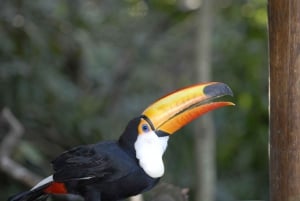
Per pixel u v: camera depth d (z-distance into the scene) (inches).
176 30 777.6
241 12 642.8
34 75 564.1
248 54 598.9
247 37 610.2
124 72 727.7
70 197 392.5
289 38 251.0
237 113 601.6
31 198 301.7
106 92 712.4
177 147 633.6
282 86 253.0
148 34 756.0
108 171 288.0
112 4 764.6
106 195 295.0
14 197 300.2
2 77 554.6
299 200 251.9
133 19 768.3
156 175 288.8
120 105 716.7
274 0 252.4
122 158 289.1
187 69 764.6
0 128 521.0
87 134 597.0
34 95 569.3
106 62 716.0
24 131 572.7
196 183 545.3
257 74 593.6
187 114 287.1
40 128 582.2
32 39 564.7
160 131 287.9
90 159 289.9
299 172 251.9
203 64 545.0
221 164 638.5
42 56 576.4
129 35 754.2
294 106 251.8
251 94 590.6
